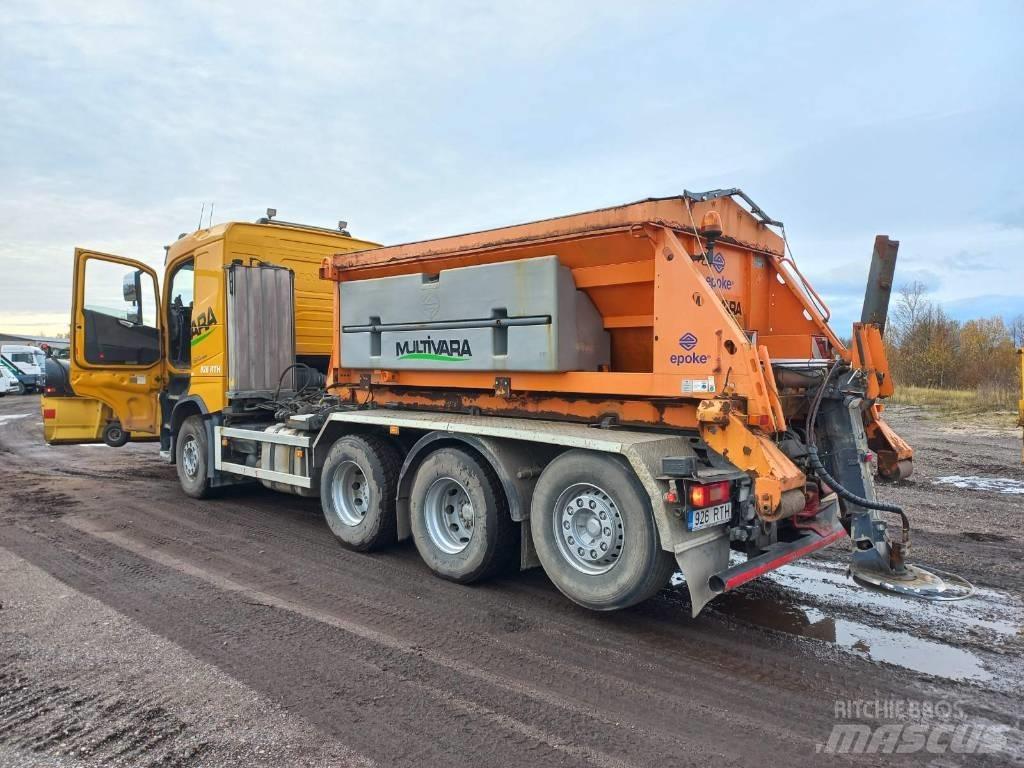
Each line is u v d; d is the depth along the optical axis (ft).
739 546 15.44
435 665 12.71
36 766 9.54
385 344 20.54
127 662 12.77
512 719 10.78
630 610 15.60
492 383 18.10
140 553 20.01
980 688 11.79
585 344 16.80
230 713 10.92
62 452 42.80
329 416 21.01
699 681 12.10
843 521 16.26
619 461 14.20
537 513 15.67
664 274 14.73
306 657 13.01
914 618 14.96
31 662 12.78
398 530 19.11
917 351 94.99
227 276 25.27
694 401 14.66
